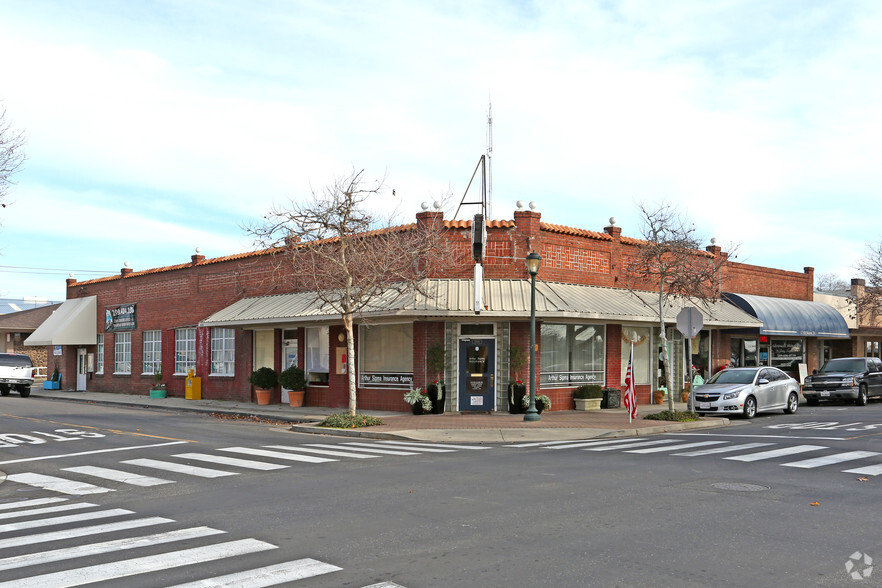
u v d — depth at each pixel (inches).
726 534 290.4
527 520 315.9
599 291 956.0
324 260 842.8
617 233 1011.9
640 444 606.9
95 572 243.3
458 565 249.0
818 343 1419.8
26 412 984.3
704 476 429.7
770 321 1157.1
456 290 855.1
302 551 268.7
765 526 303.9
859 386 1061.1
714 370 1151.0
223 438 665.6
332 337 977.5
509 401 863.7
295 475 447.2
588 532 293.9
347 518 323.3
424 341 878.4
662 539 282.5
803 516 322.3
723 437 647.8
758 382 872.3
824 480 415.5
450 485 403.9
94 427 768.3
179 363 1302.9
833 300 1462.8
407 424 756.0
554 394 917.2
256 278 1128.8
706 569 243.4
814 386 1081.4
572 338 946.1
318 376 1008.2
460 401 880.3
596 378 969.5
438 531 297.3
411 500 362.0
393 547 273.1
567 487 394.9
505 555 261.1
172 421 851.4
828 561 252.8
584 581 231.1
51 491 418.0
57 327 1517.0
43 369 2064.5
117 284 1476.4
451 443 640.4
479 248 808.9
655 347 1051.3
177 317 1298.0
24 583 231.9
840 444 581.6
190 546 277.6
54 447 611.5
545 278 913.5
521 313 821.2
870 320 1530.5
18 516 347.9
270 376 1057.5
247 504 359.3
